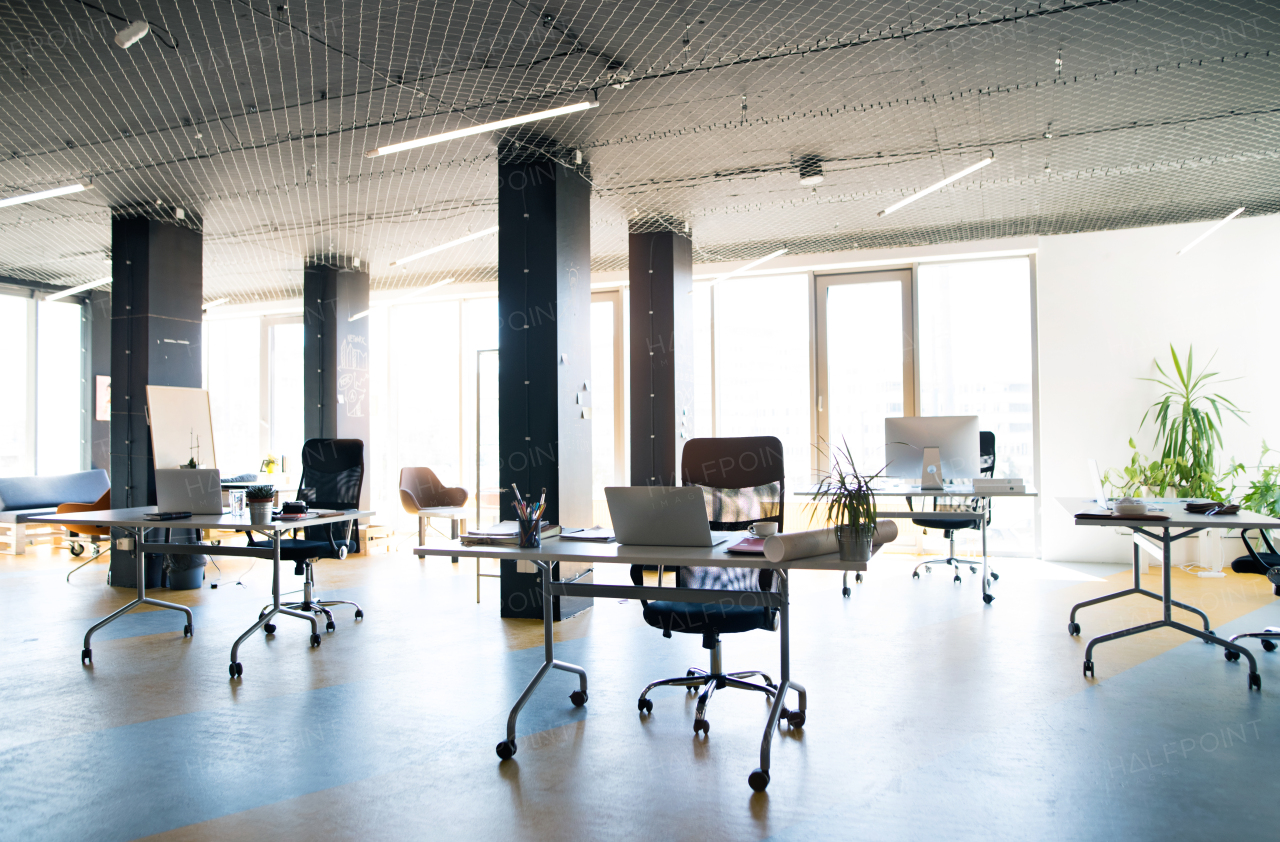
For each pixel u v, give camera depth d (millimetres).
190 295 6715
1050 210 6590
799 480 8242
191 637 4773
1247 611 5098
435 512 7320
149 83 4254
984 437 6609
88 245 7680
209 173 5605
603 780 2762
